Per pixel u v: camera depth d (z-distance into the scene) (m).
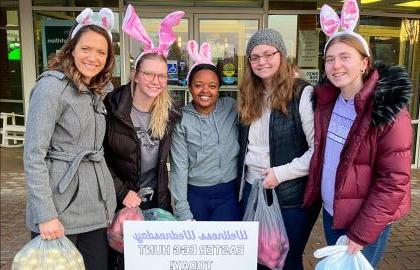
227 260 2.37
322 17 2.36
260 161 2.59
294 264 2.71
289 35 6.97
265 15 6.86
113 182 2.41
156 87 2.48
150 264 2.36
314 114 2.38
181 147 2.72
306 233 2.66
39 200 2.04
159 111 2.57
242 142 2.69
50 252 2.07
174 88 6.93
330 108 2.32
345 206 2.17
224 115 2.75
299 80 2.58
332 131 2.27
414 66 7.37
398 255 4.05
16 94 8.41
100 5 6.89
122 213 2.52
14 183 6.52
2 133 8.84
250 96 2.57
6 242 4.29
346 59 2.10
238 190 2.78
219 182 2.73
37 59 7.21
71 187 2.17
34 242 2.12
